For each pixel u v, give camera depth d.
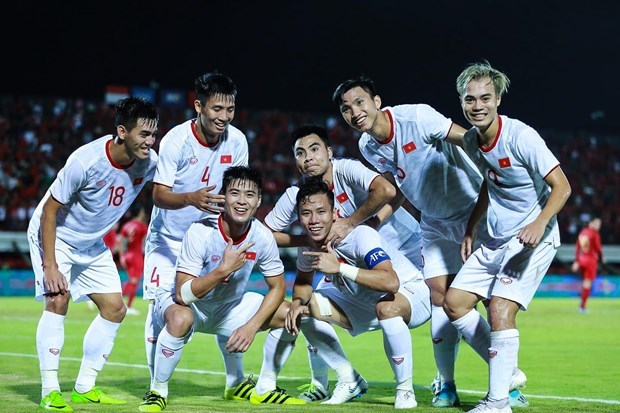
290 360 8.30
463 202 5.91
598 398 5.75
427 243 6.06
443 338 5.50
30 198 23.77
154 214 6.11
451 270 5.93
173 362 5.13
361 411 4.99
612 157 31.70
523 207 5.01
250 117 29.62
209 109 5.63
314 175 5.58
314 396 5.70
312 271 5.43
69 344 9.86
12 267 21.47
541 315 15.96
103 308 5.60
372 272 5.15
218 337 5.64
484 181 5.38
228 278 5.21
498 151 4.89
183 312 5.09
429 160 5.79
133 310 15.72
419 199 5.94
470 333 5.16
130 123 5.17
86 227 5.48
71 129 27.16
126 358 8.44
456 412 5.02
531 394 5.97
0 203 23.20
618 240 28.11
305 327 5.54
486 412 4.79
